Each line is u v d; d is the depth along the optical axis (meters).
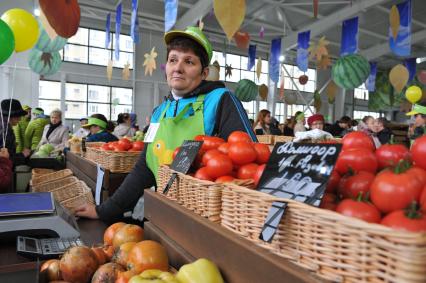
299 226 0.62
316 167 0.67
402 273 0.47
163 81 12.75
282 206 0.64
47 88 11.04
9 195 1.33
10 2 8.39
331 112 16.45
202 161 1.05
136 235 1.08
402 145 0.76
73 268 0.87
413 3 10.26
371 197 0.61
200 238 0.85
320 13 11.12
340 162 0.73
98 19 11.55
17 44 2.62
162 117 1.56
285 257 0.64
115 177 2.03
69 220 1.21
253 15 11.08
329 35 13.15
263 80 15.16
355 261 0.53
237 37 6.50
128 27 11.98
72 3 2.49
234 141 1.03
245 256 0.70
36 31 2.70
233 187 0.78
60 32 2.50
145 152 1.57
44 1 2.23
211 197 0.85
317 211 0.58
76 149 3.39
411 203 0.53
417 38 11.88
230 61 14.58
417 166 0.68
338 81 6.50
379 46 13.48
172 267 0.94
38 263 0.86
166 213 1.04
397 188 0.57
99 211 1.53
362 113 18.81
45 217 1.13
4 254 1.01
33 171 2.73
